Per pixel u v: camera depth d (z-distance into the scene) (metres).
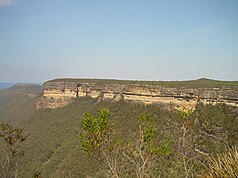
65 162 51.22
